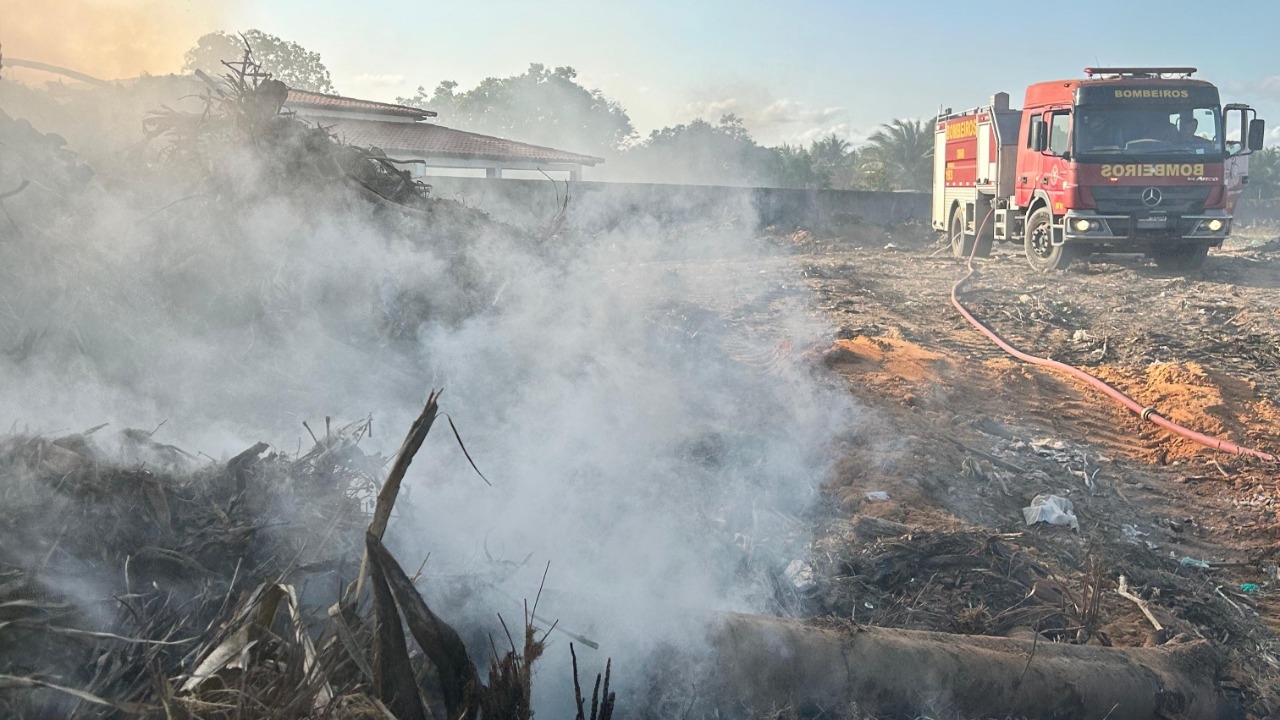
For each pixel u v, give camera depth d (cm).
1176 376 998
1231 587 573
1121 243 1773
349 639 249
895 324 1234
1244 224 5562
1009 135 2052
